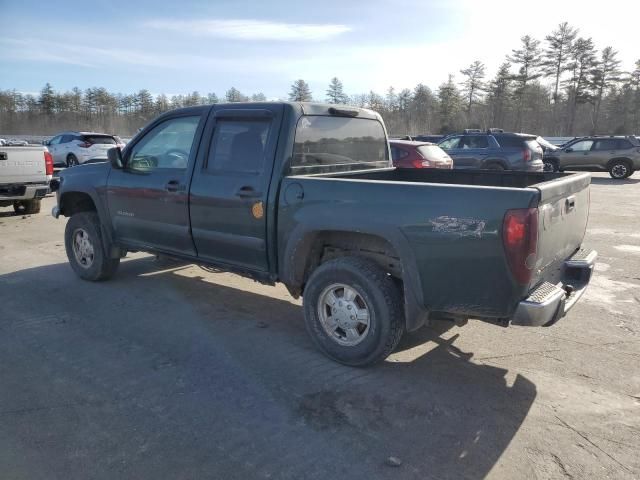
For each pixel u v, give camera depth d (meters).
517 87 72.69
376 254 3.88
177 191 4.75
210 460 2.80
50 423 3.13
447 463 2.80
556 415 3.28
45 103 75.06
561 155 21.36
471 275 3.29
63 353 4.12
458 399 3.47
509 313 3.28
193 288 5.85
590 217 10.95
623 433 3.10
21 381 3.65
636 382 3.72
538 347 4.32
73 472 2.70
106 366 3.90
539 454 2.89
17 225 9.74
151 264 6.86
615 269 6.78
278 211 4.07
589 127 74.31
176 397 3.45
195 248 4.82
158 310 5.12
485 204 3.18
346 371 3.86
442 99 75.19
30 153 10.05
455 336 4.55
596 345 4.37
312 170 4.40
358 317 3.82
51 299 5.43
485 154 15.98
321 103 4.59
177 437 3.01
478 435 3.06
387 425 3.15
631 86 71.69
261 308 5.22
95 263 5.82
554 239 3.55
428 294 3.46
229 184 4.35
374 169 5.21
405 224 3.45
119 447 2.91
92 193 5.65
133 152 5.28
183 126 4.84
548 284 3.50
